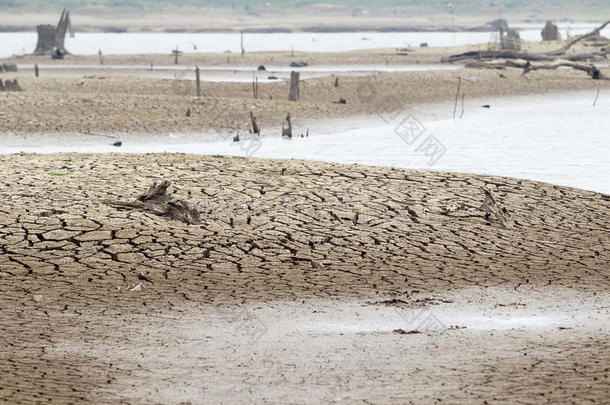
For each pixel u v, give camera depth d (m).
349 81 185.12
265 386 25.89
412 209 56.97
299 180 63.59
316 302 38.81
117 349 30.77
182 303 38.38
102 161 68.88
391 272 44.66
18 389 24.95
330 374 27.23
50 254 45.88
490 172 84.69
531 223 55.84
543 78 196.88
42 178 61.22
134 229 50.19
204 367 28.27
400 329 33.94
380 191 61.09
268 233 50.94
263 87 179.12
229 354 30.06
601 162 92.12
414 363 28.47
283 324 34.91
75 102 129.12
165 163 68.69
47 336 32.56
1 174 62.25
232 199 57.62
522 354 29.52
